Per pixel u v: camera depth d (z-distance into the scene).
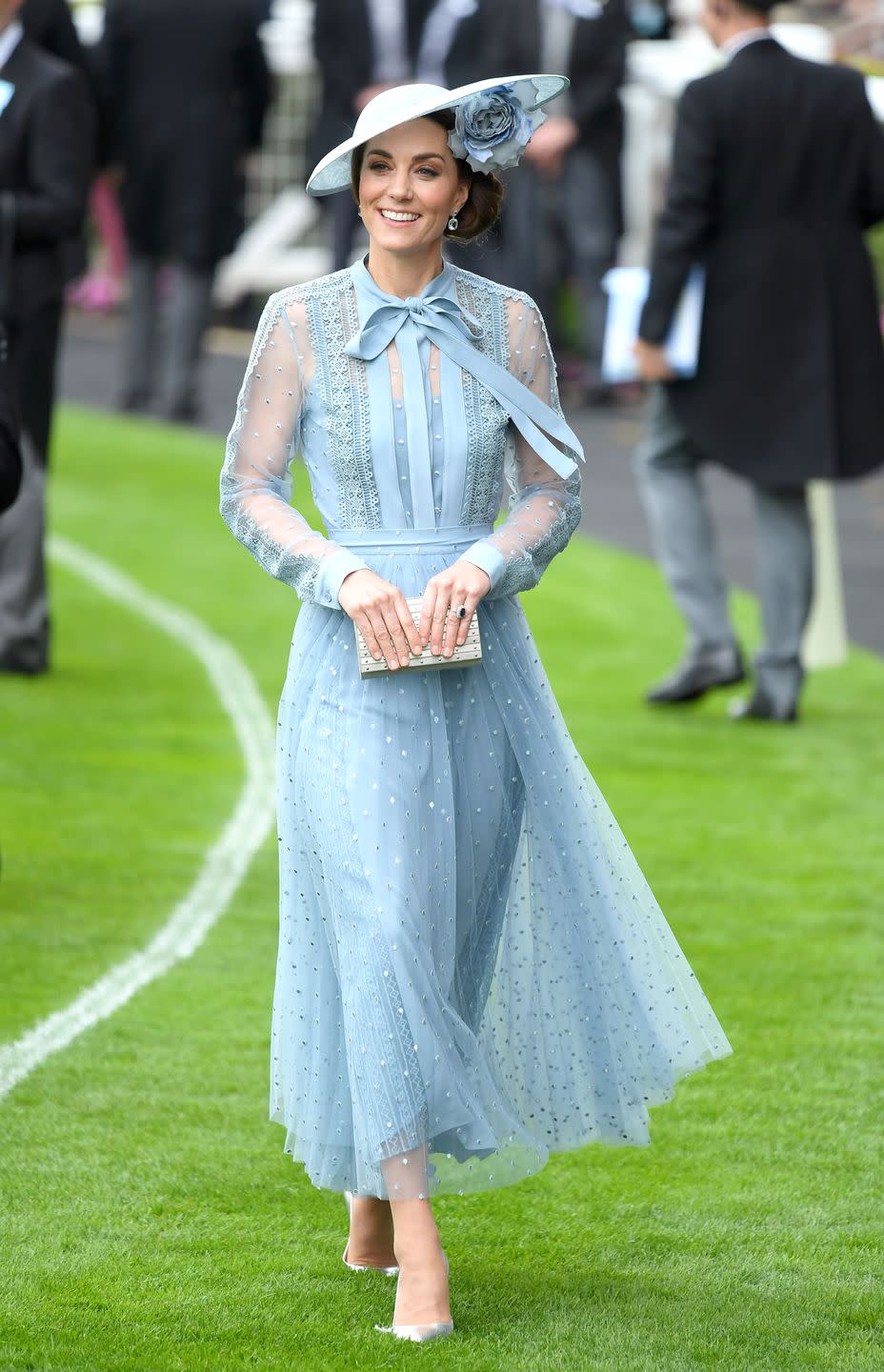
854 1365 8.61
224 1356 8.64
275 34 49.41
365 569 9.05
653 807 17.66
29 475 21.14
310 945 9.39
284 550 9.20
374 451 9.21
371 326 9.24
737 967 13.76
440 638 8.97
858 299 20.09
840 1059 12.24
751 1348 8.77
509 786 9.48
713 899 15.19
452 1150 9.21
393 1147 8.84
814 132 19.80
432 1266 8.90
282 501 9.42
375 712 9.12
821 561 23.41
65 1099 11.45
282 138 50.06
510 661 9.48
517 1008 9.62
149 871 15.60
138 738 19.53
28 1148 10.81
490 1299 9.30
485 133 9.14
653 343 19.95
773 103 19.78
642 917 9.63
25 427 20.69
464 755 9.32
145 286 39.22
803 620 20.75
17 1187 10.35
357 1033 8.88
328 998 9.36
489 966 9.61
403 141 9.08
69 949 13.84
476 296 9.48
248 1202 10.30
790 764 19.25
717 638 20.98
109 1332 8.84
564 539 9.54
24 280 20.12
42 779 17.98
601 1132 9.60
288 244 50.59
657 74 44.72
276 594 26.45
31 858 15.77
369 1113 8.83
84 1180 10.46
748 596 26.44
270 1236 9.94
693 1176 10.70
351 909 9.02
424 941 8.96
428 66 36.03
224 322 51.53
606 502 32.16
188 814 17.19
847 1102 11.62
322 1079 9.35
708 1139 11.16
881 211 20.19
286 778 9.39
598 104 37.38
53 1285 9.30
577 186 38.16
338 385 9.23
